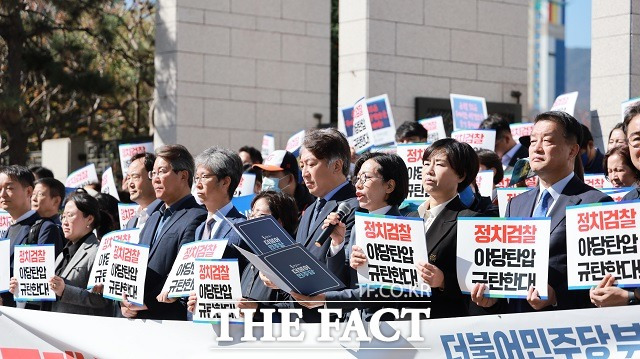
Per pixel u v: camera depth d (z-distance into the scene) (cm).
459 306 709
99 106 3612
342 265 755
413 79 1953
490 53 2053
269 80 2373
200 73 2272
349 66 1927
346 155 814
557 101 1233
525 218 653
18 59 2764
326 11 2462
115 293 820
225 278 753
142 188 970
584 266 631
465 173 724
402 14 1941
